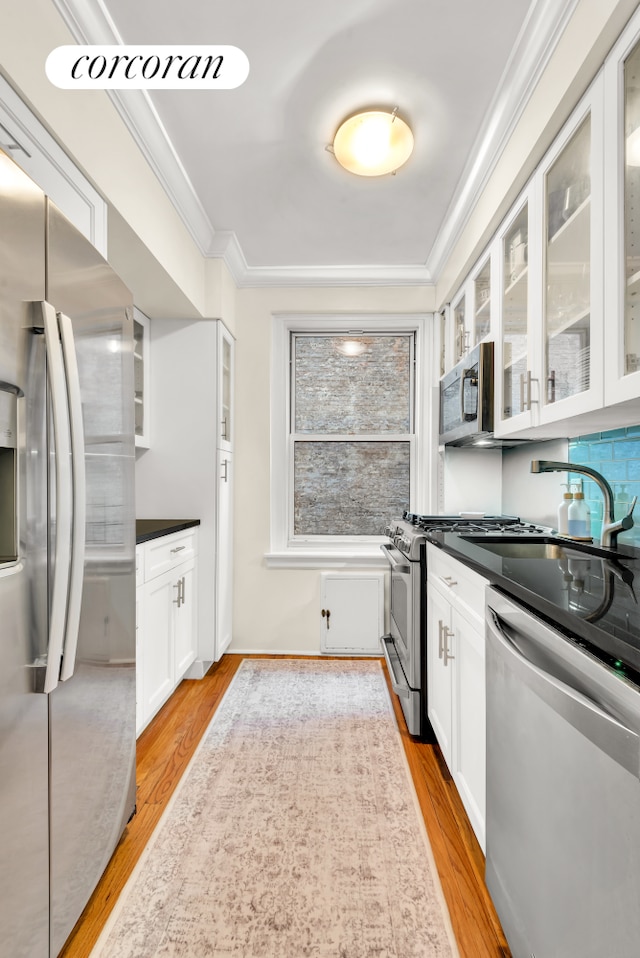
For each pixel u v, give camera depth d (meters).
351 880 1.39
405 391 3.42
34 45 1.24
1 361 0.90
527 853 1.01
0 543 0.95
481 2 1.42
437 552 2.00
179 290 2.46
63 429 1.02
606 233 1.24
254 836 1.56
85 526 1.18
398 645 2.62
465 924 1.25
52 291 1.06
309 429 3.44
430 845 1.53
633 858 0.67
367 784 1.85
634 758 0.66
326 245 2.93
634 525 1.70
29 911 0.98
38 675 1.00
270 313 3.30
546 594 1.00
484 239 2.25
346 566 3.28
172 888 1.36
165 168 2.10
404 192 2.39
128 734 1.51
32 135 1.27
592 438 2.02
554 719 0.90
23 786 0.96
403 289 3.28
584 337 1.40
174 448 2.93
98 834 1.30
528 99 1.65
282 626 3.29
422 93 1.77
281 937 1.21
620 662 0.79
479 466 3.11
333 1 1.42
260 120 1.90
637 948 0.67
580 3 1.28
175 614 2.50
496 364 2.16
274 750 2.08
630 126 1.17
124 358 1.47
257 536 3.31
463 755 1.58
